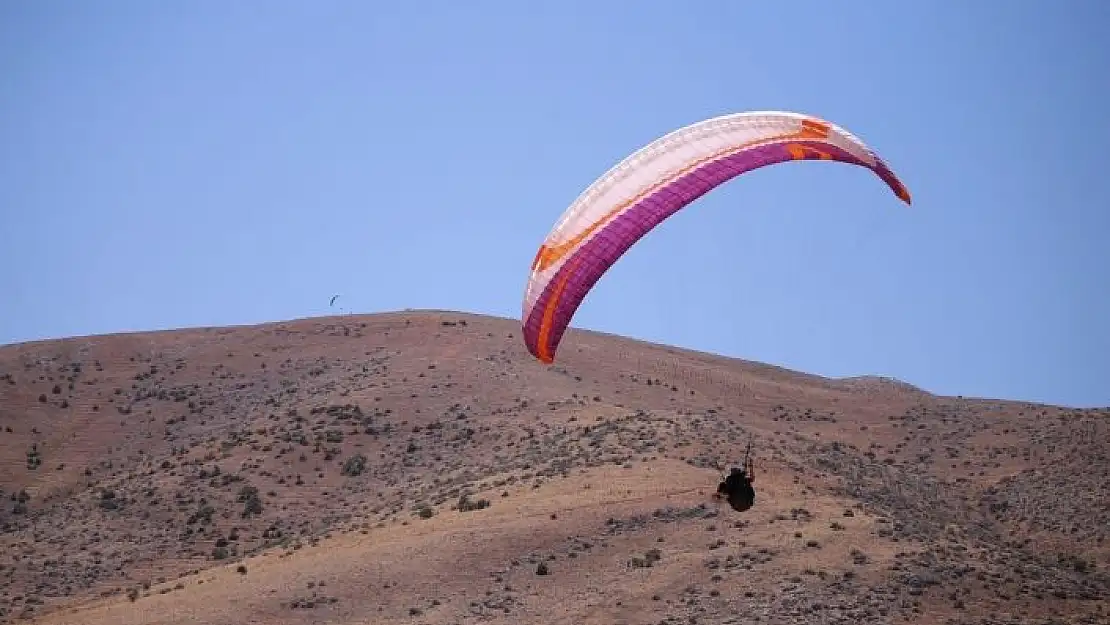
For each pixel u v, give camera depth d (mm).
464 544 134875
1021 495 184750
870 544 128500
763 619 114812
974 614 115125
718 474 152000
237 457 195750
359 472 189875
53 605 153875
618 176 58906
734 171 57406
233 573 145375
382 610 125625
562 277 58125
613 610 119812
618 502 141750
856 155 56438
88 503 187500
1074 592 122188
